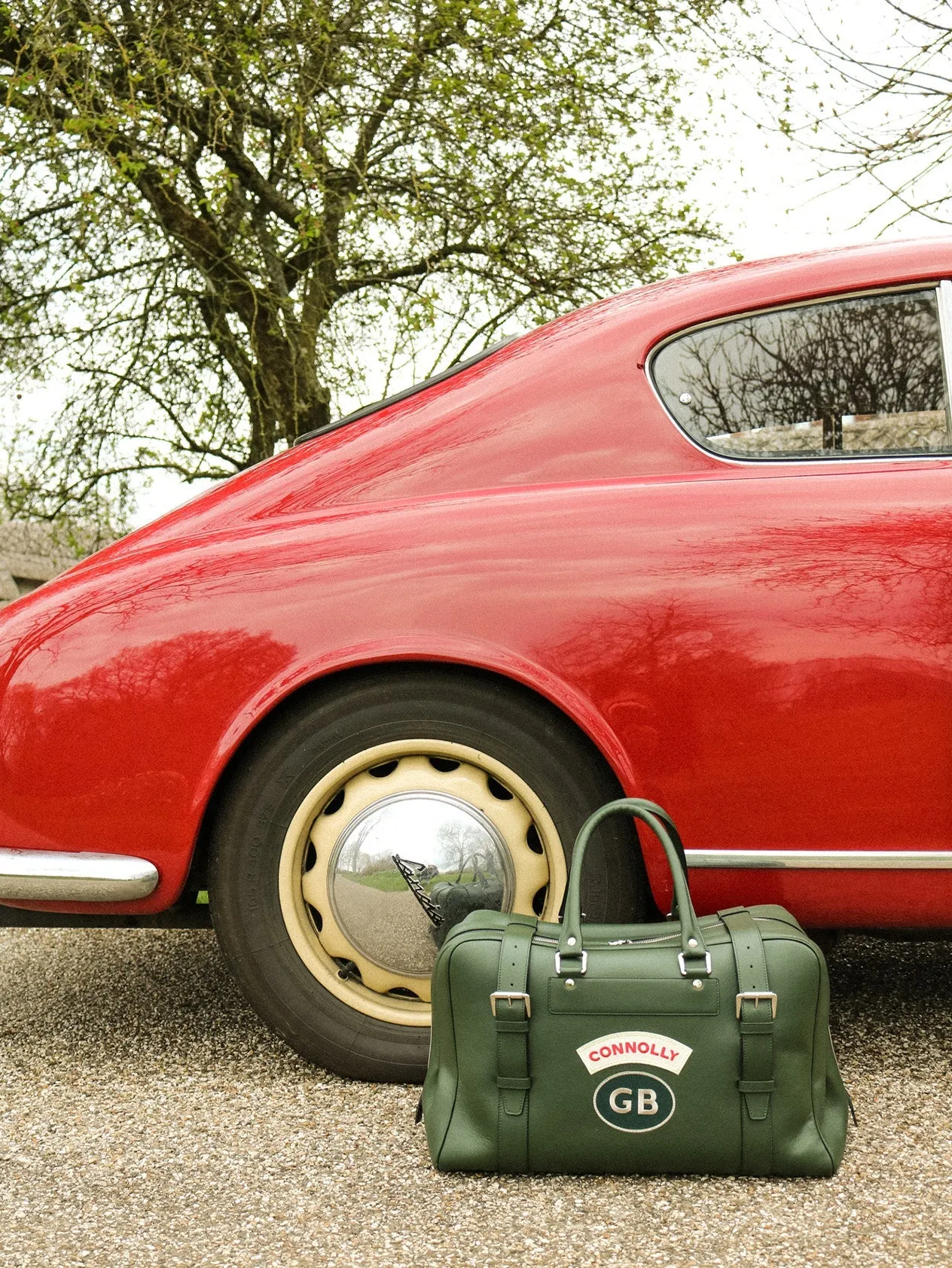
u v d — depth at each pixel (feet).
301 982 6.16
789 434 6.39
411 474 6.52
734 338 6.56
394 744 6.11
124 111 21.81
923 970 8.43
